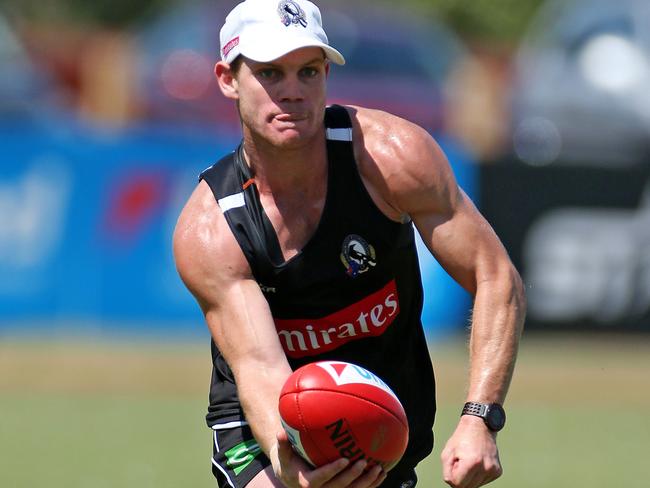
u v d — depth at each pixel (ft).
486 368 53.26
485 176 159.94
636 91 193.47
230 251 54.85
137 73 211.41
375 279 56.03
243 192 55.42
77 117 221.05
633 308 161.58
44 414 123.85
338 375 47.75
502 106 208.03
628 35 197.16
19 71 218.18
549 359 154.30
